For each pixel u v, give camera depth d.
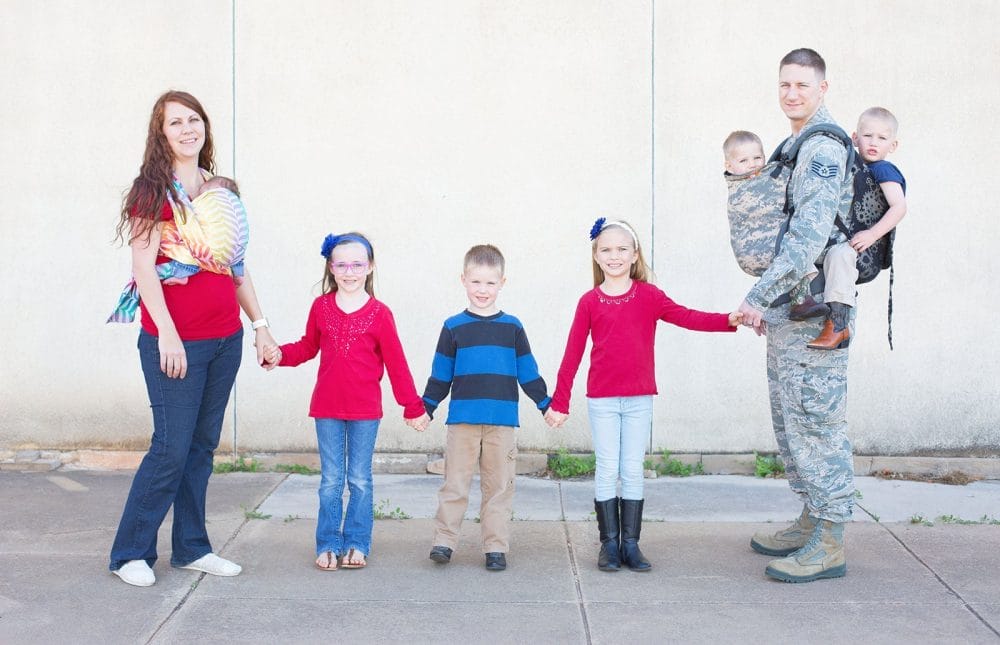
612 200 6.05
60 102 6.07
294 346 4.55
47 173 6.09
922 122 5.95
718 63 5.99
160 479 4.12
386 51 6.05
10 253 6.12
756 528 5.04
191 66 6.07
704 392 6.09
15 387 6.16
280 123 6.07
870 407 6.05
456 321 4.50
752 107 5.99
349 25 6.04
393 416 6.14
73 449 6.18
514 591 4.16
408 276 6.11
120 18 6.05
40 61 6.07
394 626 3.79
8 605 3.94
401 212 6.09
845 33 5.95
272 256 6.12
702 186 6.02
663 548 4.72
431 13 6.03
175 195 3.97
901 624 3.81
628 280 4.50
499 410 4.39
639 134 6.02
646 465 6.07
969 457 6.02
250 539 4.81
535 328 6.10
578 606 3.99
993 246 5.99
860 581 4.26
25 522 5.02
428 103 6.05
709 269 6.04
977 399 6.03
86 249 6.11
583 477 6.00
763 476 5.99
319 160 6.09
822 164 4.04
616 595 4.11
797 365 4.25
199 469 4.32
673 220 6.04
